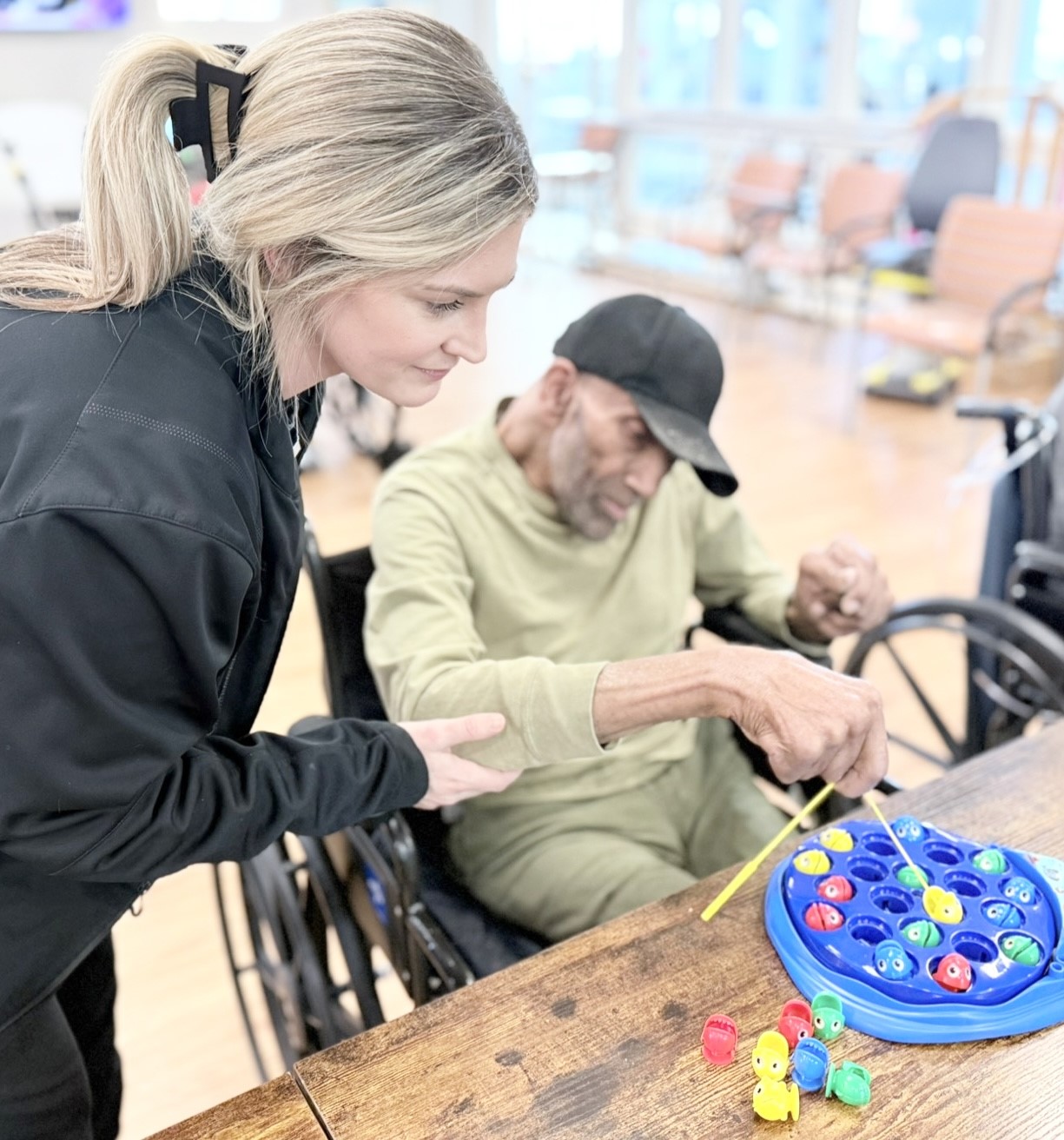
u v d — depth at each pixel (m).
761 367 4.62
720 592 1.30
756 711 0.79
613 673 0.85
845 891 0.77
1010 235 3.56
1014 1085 0.65
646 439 1.04
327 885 1.11
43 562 0.55
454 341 0.65
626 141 6.40
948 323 3.64
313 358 0.67
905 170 4.63
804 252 4.71
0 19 4.79
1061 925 0.74
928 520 3.11
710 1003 0.70
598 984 0.71
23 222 3.70
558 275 6.33
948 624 1.34
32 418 0.57
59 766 0.58
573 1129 0.62
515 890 1.14
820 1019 0.68
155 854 0.64
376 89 0.58
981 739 1.61
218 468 0.60
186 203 0.61
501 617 1.15
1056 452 1.66
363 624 1.19
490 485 1.14
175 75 0.60
